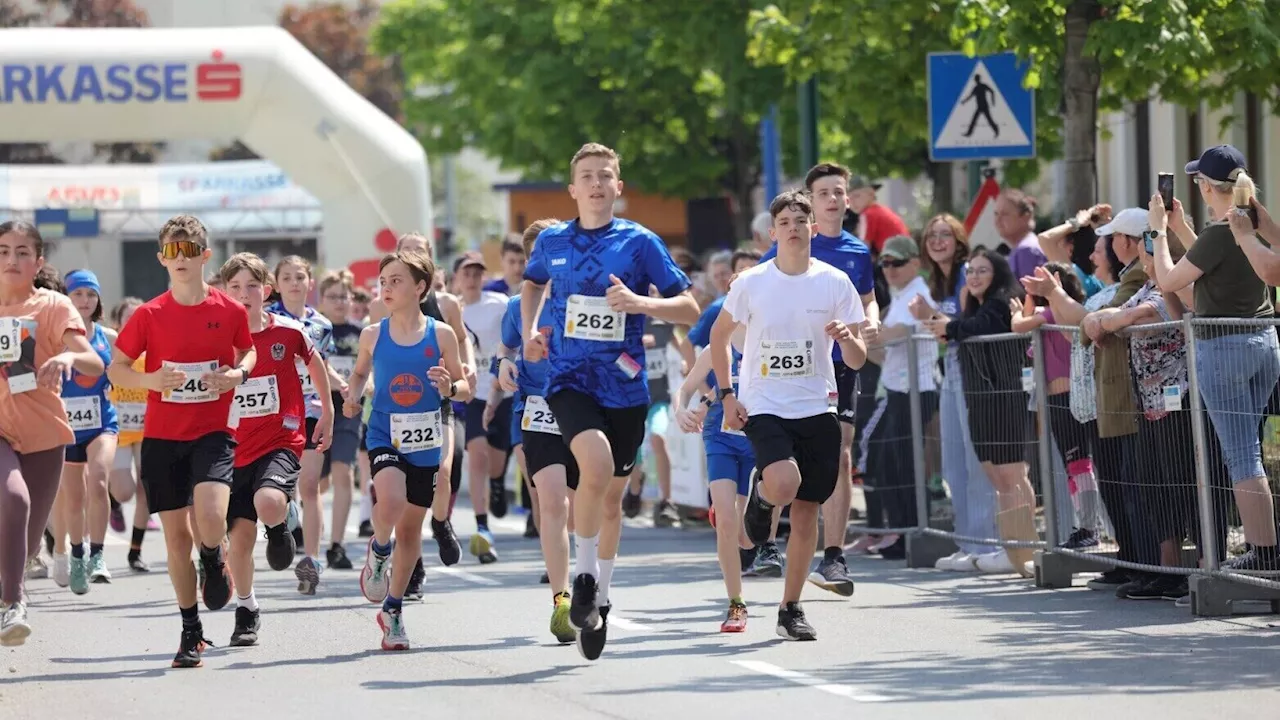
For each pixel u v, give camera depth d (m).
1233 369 27.39
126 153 118.69
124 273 107.19
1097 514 31.86
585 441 23.70
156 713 21.94
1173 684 22.22
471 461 41.38
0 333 24.61
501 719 20.92
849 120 63.62
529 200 160.62
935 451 36.78
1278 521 27.42
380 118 63.88
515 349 32.59
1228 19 39.72
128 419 42.25
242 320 25.78
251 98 61.31
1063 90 42.19
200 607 33.09
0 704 22.84
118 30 61.47
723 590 33.00
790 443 25.33
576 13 78.75
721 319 25.75
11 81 59.34
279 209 100.94
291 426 29.42
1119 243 31.09
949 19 45.91
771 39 50.00
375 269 63.72
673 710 21.16
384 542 28.27
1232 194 27.47
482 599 32.78
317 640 27.92
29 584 37.94
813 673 23.59
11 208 99.25
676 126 95.31
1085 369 31.27
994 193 44.88
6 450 24.52
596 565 23.89
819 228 31.34
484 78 100.62
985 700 21.38
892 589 32.78
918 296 35.91
